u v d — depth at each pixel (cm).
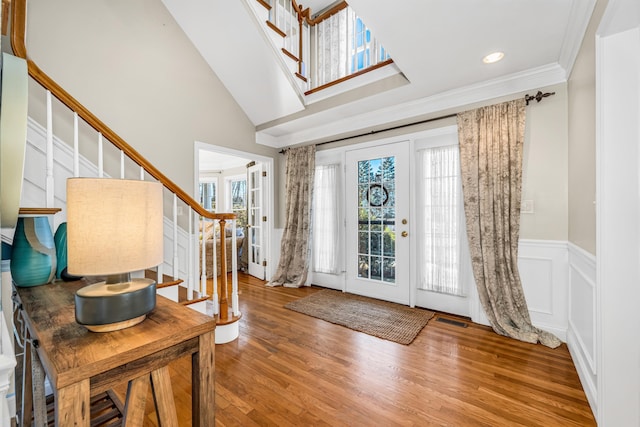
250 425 143
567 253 224
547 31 188
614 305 134
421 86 264
